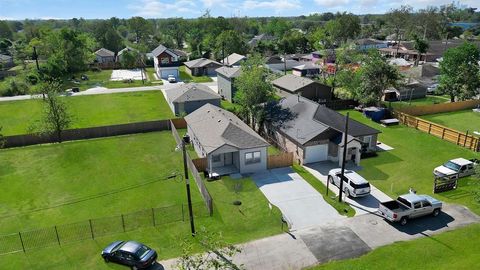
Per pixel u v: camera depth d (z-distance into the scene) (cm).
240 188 3356
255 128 4922
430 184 3391
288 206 3030
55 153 4344
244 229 2703
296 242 2522
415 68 7888
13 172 3834
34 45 10644
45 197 3294
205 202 3061
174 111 5784
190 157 3984
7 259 2389
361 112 5803
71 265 2317
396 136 4709
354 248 2442
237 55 10612
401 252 2373
